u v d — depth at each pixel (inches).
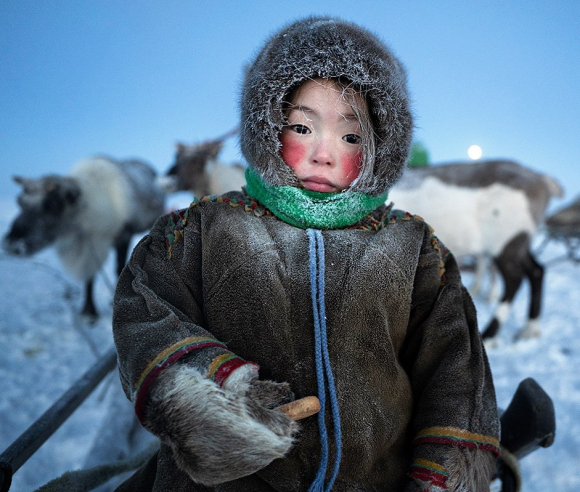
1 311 219.6
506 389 148.0
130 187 223.5
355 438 35.9
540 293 194.2
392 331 39.6
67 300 241.9
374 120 41.1
